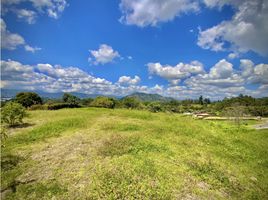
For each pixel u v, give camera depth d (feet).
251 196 27.61
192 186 27.71
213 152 44.47
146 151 39.01
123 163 32.30
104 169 30.19
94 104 174.81
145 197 23.91
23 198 23.70
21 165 32.12
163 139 49.06
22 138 47.21
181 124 74.90
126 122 69.62
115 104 204.64
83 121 68.08
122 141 43.39
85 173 29.17
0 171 29.86
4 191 25.08
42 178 28.04
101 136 48.52
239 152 48.11
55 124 61.57
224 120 167.84
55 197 23.84
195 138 55.21
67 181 27.12
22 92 156.46
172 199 24.16
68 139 46.06
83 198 23.56
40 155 36.29
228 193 27.86
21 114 65.57
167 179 28.53
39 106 140.67
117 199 23.41
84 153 36.83
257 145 58.34
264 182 32.50
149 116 90.74
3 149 39.19
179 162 35.29
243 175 34.12
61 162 33.06
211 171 33.50
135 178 27.78
